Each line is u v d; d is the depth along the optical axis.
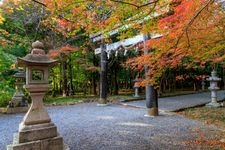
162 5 3.68
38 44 4.52
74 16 4.07
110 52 12.30
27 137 4.09
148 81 6.09
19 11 12.63
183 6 3.70
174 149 4.96
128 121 8.07
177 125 7.34
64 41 14.18
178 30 3.79
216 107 10.84
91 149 5.06
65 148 4.66
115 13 3.60
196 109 10.48
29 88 4.21
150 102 9.05
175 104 11.84
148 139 5.78
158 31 4.27
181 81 22.94
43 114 4.34
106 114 9.62
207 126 7.19
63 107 11.99
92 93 19.52
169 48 4.52
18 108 10.35
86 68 15.19
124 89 22.42
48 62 4.36
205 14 3.50
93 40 12.81
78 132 6.56
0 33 12.42
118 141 5.64
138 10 3.41
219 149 4.86
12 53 13.06
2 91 11.59
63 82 17.03
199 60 5.34
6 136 6.21
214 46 4.51
